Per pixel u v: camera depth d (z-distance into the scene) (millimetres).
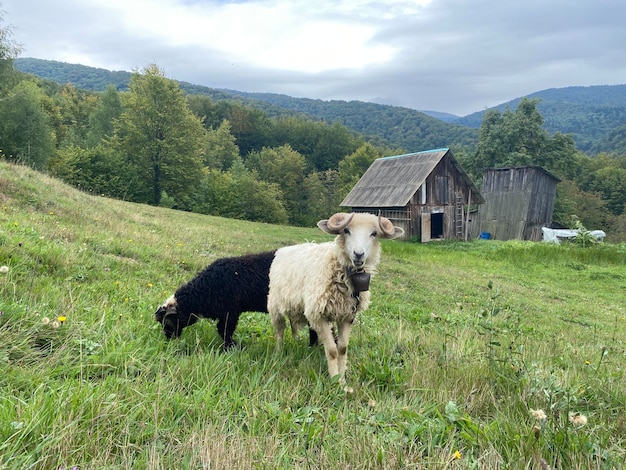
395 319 7906
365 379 4262
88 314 4531
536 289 15781
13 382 2977
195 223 23734
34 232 7457
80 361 3434
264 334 5867
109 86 68562
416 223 31125
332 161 106875
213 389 3398
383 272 14211
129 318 4938
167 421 2906
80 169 46844
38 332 3752
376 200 31859
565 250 23812
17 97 43000
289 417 3203
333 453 2746
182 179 53531
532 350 5781
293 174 85062
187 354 4508
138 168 50969
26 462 2176
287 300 5059
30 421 2461
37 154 43906
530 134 51875
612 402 3961
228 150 93562
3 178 12180
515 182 37750
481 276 17156
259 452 2600
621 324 11227
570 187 65750
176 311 4957
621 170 77875
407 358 4863
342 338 4637
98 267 6957
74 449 2391
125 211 16422
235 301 5309
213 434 2670
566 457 2818
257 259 5578
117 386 3166
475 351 5230
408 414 3312
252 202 66750
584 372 4895
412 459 2660
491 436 3014
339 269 4520
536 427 2895
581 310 12594
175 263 9078
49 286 5027
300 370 4262
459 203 33281
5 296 4363
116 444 2531
